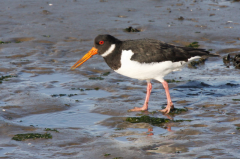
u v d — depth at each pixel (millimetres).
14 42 18203
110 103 12117
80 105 11953
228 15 22359
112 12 22875
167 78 14617
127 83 14008
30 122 10633
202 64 16266
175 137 9547
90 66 15711
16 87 13258
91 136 9711
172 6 24250
